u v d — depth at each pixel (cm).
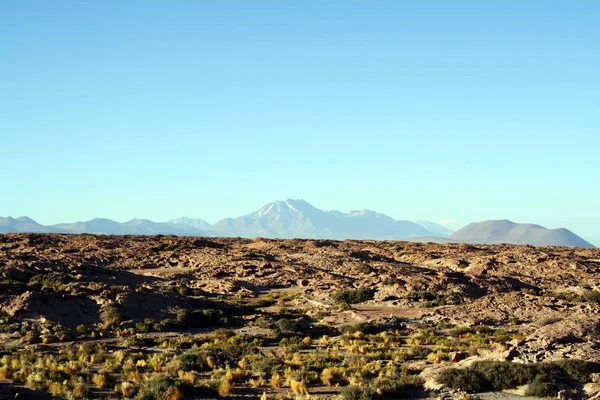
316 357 3438
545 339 2984
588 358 2761
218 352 3441
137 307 4772
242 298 6147
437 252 9756
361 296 5859
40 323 4228
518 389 2620
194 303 5209
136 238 10856
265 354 3666
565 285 6744
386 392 2609
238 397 2611
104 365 3259
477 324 4691
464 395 2561
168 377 2786
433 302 5588
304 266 7856
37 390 2502
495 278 6844
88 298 4762
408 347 3884
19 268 5519
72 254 8281
